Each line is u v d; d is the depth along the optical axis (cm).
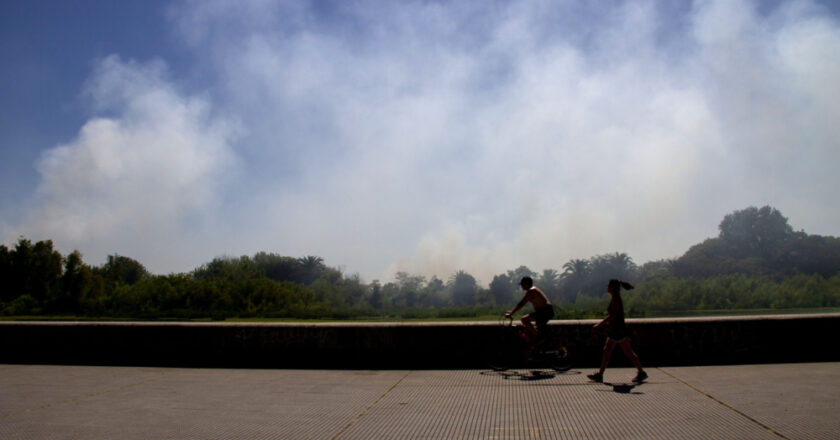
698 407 726
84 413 754
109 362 1288
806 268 11562
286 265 11238
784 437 573
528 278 1169
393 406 787
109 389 949
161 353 1273
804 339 1137
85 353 1300
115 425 683
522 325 1148
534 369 1125
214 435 634
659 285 8100
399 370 1160
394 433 636
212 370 1184
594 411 722
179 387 967
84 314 5672
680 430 612
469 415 719
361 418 713
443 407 773
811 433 584
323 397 863
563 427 642
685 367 1098
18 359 1320
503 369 1142
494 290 9744
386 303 8106
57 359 1307
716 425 630
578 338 1152
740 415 673
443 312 6762
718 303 7338
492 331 1172
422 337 1195
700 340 1137
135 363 1278
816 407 704
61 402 833
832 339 1138
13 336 1330
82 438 623
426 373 1109
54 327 1320
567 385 934
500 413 727
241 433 643
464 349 1177
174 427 672
